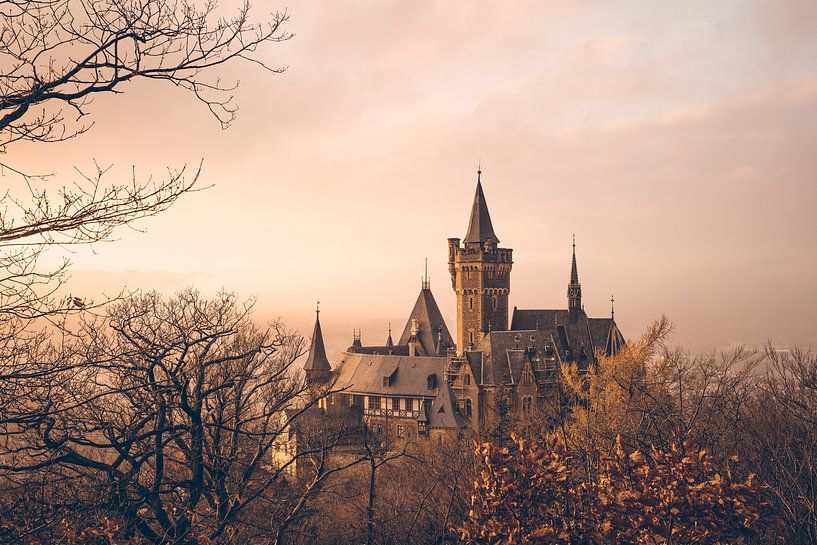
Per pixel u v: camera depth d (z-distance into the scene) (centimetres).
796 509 2302
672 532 1509
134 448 1881
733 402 3172
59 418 1366
